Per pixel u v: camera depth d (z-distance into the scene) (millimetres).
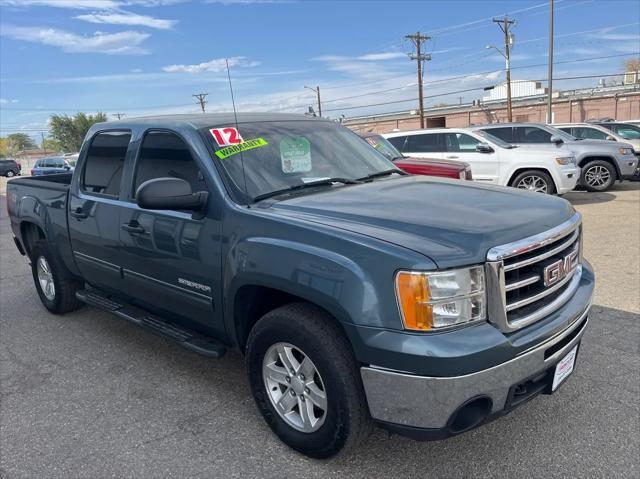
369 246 2551
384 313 2465
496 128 13742
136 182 3957
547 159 11109
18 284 7172
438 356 2354
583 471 2809
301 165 3682
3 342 4992
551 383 2850
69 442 3291
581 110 49812
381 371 2502
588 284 3238
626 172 13383
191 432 3338
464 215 2848
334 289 2582
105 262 4344
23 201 5547
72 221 4688
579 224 3189
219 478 2895
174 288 3645
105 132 4453
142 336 4992
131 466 3027
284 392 3080
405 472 2873
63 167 31844
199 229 3344
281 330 2881
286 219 2934
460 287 2441
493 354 2432
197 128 3600
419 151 12508
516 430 3193
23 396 3912
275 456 3062
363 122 67812
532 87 64250
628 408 3375
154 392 3877
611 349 4203
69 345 4844
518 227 2707
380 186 3576
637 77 56062
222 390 3871
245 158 3494
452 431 2506
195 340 3674
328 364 2686
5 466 3078
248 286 3082
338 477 2861
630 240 7867
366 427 2742
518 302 2598
